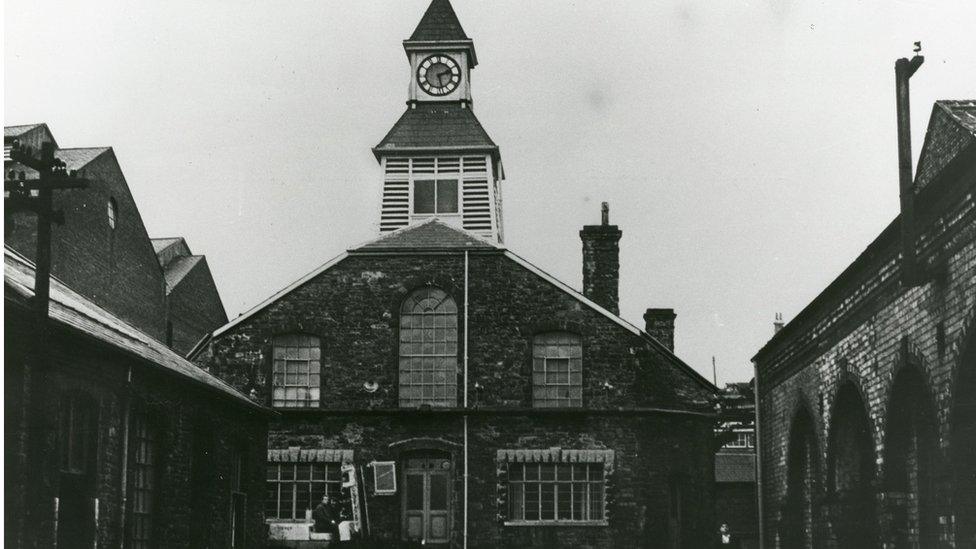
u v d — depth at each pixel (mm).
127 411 17203
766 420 25719
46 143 13883
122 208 34375
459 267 30500
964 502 12930
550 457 29234
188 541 20156
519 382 29781
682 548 29078
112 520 16719
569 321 30047
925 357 14023
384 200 38062
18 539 13469
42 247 13852
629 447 29203
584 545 28750
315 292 30531
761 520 25641
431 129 38594
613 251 33938
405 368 30172
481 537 28922
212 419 21500
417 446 29453
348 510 29125
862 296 17188
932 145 15859
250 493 24234
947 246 13094
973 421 12781
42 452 13953
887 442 15867
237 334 30312
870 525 18312
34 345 13711
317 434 29672
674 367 30234
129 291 35094
